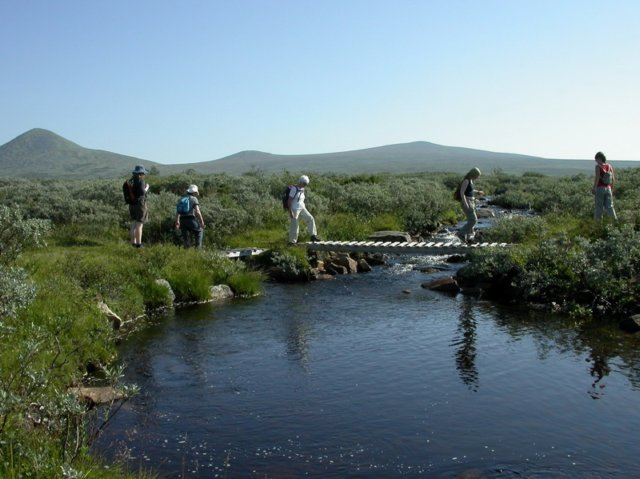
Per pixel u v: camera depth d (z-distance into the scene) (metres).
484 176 77.25
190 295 14.30
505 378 8.62
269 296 15.05
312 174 49.69
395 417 7.36
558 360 9.34
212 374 9.04
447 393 8.12
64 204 22.61
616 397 7.80
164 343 10.70
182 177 36.47
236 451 6.55
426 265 19.81
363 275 18.31
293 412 7.57
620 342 10.23
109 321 11.23
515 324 11.66
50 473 4.90
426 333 11.16
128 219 21.94
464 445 6.59
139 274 14.13
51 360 8.23
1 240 9.35
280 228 23.25
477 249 16.62
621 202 21.83
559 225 20.61
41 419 5.90
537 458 6.26
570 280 13.38
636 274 12.99
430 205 30.42
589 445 6.52
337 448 6.58
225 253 17.94
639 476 5.86
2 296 7.15
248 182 35.06
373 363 9.45
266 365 9.45
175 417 7.44
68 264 13.06
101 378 8.78
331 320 12.34
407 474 5.99
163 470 6.11
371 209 28.12
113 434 6.94
